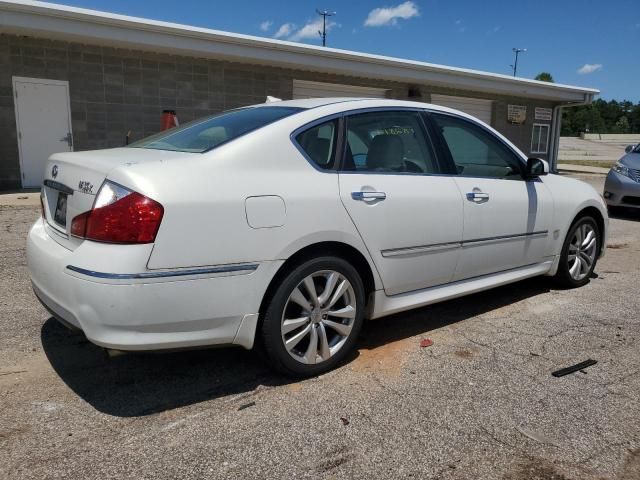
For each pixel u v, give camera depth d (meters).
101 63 11.84
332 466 2.39
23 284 4.77
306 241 3.00
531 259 4.53
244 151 2.93
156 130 12.81
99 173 2.71
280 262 2.91
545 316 4.31
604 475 2.36
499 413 2.83
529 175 4.40
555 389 3.10
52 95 11.42
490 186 4.05
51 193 3.24
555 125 22.00
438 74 16.34
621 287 5.16
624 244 7.44
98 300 2.51
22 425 2.65
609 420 2.79
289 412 2.82
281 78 14.48
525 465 2.42
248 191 2.82
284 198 2.92
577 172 21.73
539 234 4.51
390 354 3.55
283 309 3.00
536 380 3.21
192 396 2.97
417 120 3.82
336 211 3.12
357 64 14.61
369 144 3.48
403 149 3.67
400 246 3.46
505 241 4.18
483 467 2.40
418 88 17.23
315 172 3.14
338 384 3.13
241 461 2.41
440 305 4.57
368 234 3.28
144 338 2.60
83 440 2.54
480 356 3.54
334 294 3.21
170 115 11.98
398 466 2.39
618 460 2.46
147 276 2.53
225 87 13.63
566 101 21.28
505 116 20.16
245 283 2.80
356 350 3.61
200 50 12.11
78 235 2.70
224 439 2.57
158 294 2.57
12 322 3.92
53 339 3.65
